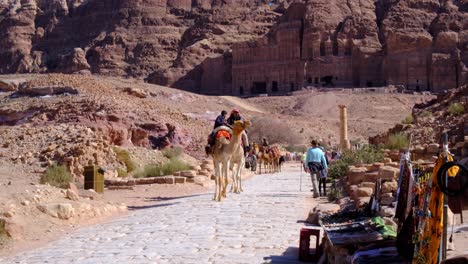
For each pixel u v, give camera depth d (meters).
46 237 17.66
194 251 14.09
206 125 79.62
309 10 169.25
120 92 90.88
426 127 38.97
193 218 19.03
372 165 25.17
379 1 179.00
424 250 9.07
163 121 69.25
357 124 127.62
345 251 11.40
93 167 29.34
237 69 175.88
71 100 70.56
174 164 39.78
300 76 163.75
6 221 17.42
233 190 26.92
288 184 32.75
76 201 22.02
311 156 24.70
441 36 154.88
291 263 12.79
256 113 128.00
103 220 20.83
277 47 169.75
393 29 160.25
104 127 60.91
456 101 44.16
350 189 22.27
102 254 14.39
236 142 23.34
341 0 173.75
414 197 9.93
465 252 10.45
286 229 16.53
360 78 159.12
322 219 14.33
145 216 20.61
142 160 48.53
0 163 41.69
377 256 10.40
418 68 154.75
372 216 14.05
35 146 47.09
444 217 8.97
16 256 15.11
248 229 16.64
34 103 79.69
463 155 25.19
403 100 142.50
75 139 45.66
